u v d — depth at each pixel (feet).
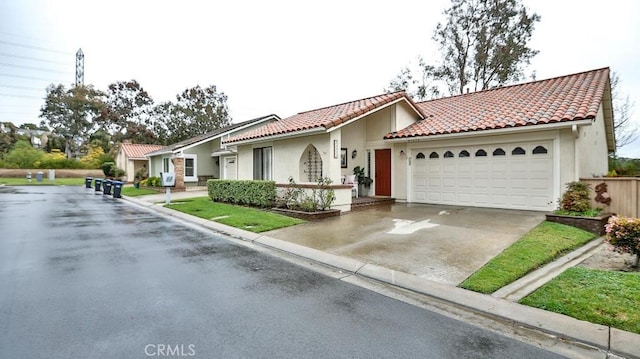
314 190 36.42
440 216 33.47
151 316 12.55
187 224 34.42
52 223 34.37
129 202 56.70
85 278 16.84
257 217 34.42
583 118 29.35
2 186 98.12
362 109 39.01
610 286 14.60
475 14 81.82
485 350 10.47
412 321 12.51
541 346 10.76
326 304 14.03
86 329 11.43
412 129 44.21
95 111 179.32
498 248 21.47
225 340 10.86
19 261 19.97
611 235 18.75
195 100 154.40
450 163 41.52
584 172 33.88
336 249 22.66
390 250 21.89
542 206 34.37
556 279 15.83
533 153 34.99
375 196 47.96
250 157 52.08
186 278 17.10
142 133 158.10
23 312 12.73
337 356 10.02
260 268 19.22
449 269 17.94
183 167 78.95
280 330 11.62
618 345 10.49
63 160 141.28
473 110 43.96
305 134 39.29
